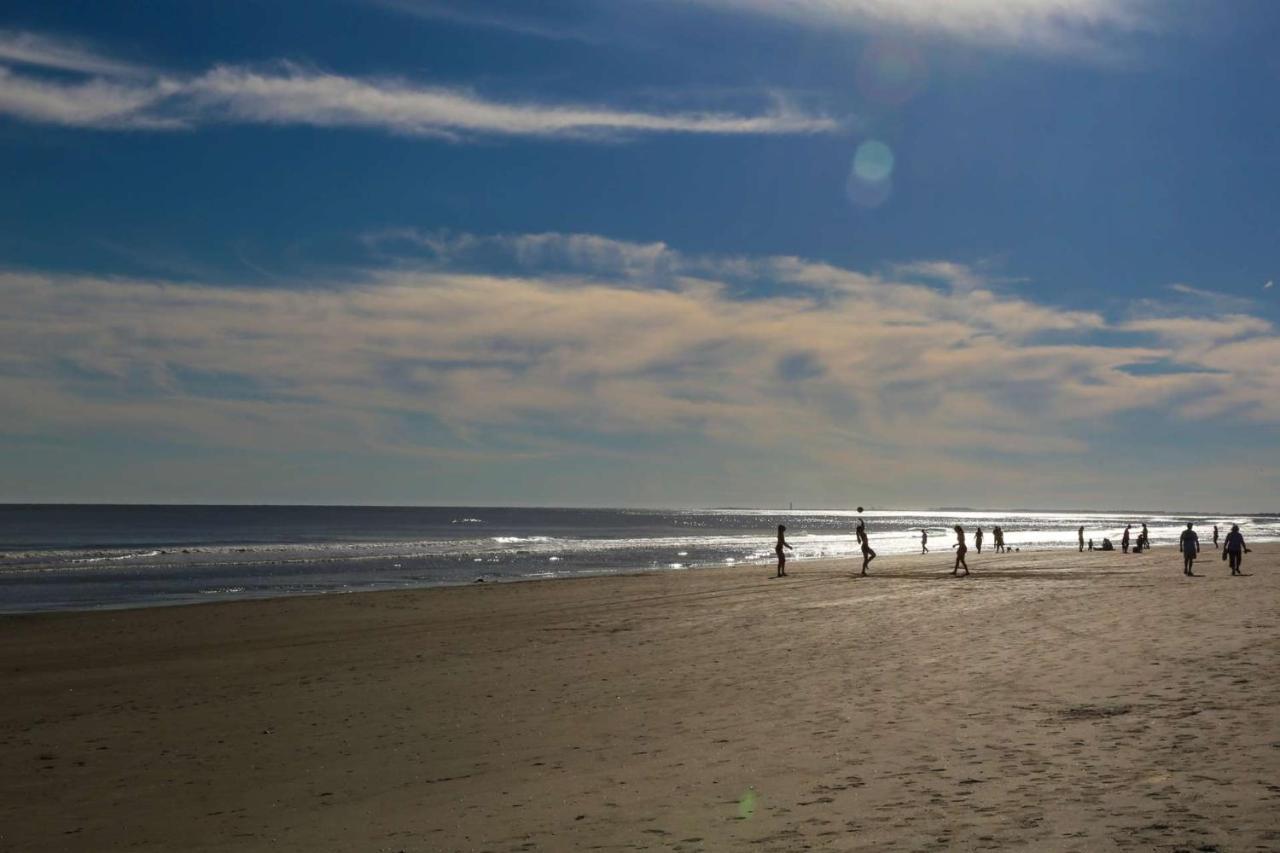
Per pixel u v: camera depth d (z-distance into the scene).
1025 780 7.23
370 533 121.81
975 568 41.44
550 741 10.16
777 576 38.28
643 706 11.89
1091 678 11.79
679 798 7.46
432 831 7.04
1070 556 53.56
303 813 7.93
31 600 34.78
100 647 20.92
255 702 13.70
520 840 6.62
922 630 18.20
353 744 10.59
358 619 25.39
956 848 5.67
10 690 15.74
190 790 8.99
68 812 8.41
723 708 11.42
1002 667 13.17
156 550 67.50
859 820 6.45
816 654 15.66
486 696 13.23
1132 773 7.20
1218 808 6.13
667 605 26.42
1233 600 22.25
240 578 44.75
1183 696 10.24
